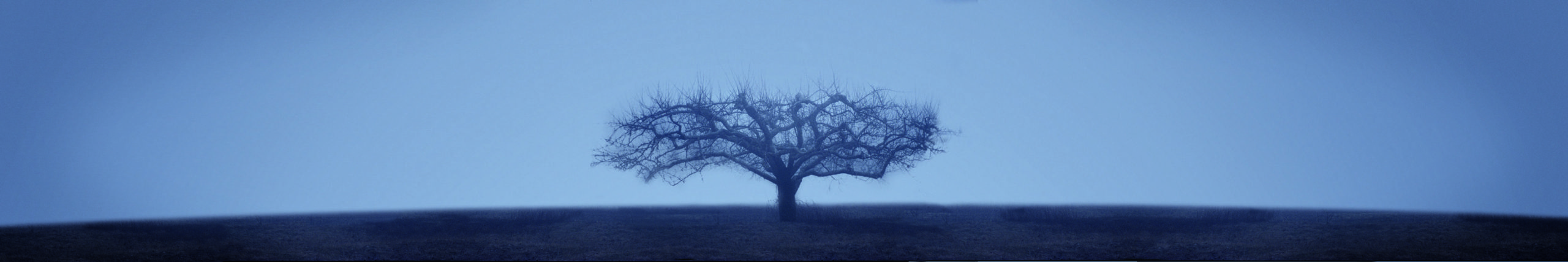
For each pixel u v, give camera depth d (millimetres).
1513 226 22078
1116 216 25656
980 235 20984
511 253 18203
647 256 17734
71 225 23516
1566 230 21219
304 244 19484
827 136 23859
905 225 22719
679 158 23844
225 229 22172
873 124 23734
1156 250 18828
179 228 22781
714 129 23672
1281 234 20922
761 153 23516
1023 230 21984
